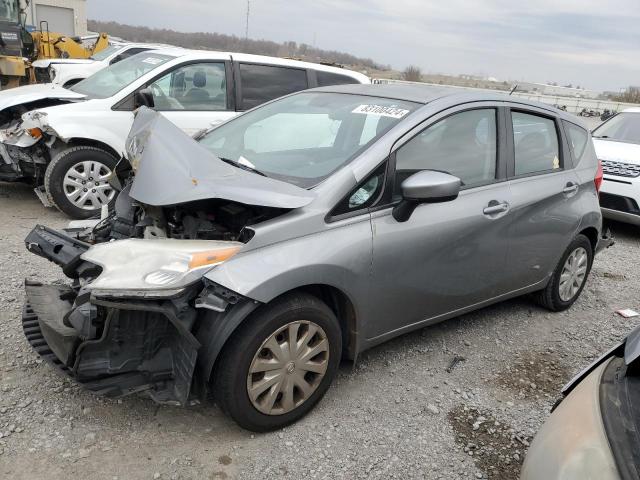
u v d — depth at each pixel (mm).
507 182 3844
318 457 2740
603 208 7375
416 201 2975
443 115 3457
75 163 5992
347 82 7805
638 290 5477
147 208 3049
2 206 6473
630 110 8758
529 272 4148
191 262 2506
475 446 2930
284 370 2807
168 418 2914
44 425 2766
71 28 36656
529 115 4141
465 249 3488
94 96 6598
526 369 3762
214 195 2664
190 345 2541
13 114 6781
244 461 2666
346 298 2996
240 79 7027
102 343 2508
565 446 1766
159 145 2963
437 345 3953
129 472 2529
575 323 4562
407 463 2760
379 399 3250
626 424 1758
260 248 2676
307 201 2818
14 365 3230
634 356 1980
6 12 13039
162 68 6582
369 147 3143
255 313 2672
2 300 3975
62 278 4418
